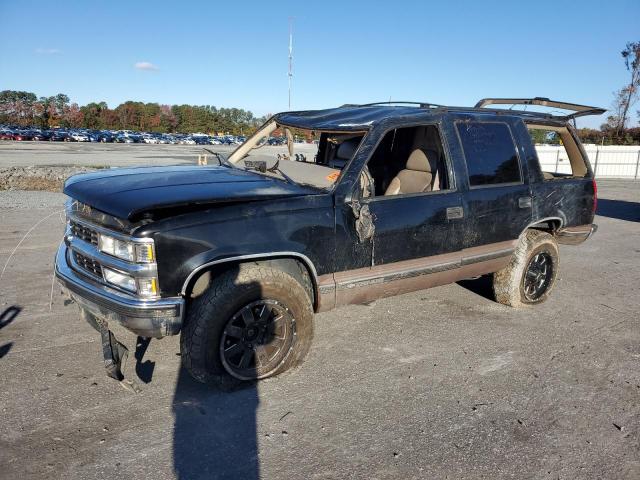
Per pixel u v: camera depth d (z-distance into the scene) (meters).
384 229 3.79
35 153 33.53
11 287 5.31
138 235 2.88
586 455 2.86
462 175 4.27
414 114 4.07
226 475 2.59
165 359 3.82
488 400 3.41
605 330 4.73
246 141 5.03
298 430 2.99
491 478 2.64
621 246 8.82
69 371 3.59
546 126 5.14
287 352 3.52
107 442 2.82
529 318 4.97
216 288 3.15
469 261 4.39
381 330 4.55
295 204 3.38
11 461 2.62
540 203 4.89
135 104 110.06
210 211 3.08
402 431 3.02
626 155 27.53
